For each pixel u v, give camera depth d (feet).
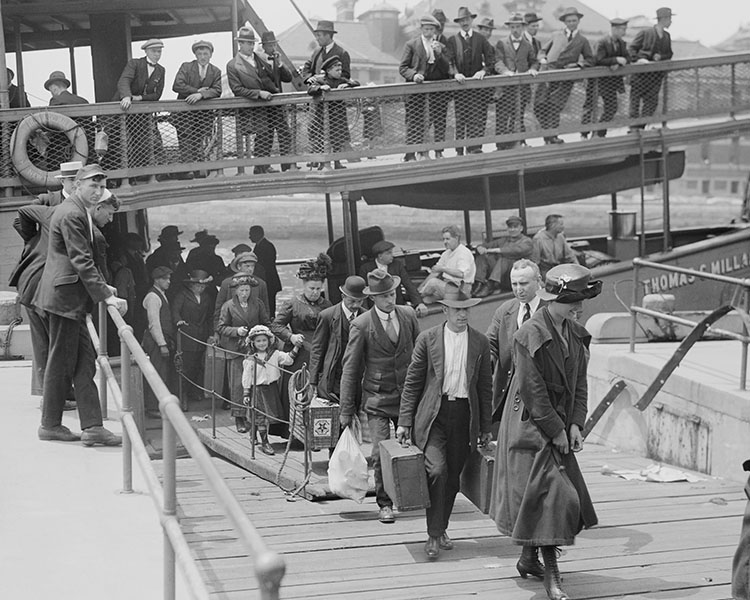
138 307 75.72
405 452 32.96
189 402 72.13
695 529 37.78
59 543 26.81
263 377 54.80
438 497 33.14
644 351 58.34
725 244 94.48
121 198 67.31
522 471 29.07
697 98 90.43
